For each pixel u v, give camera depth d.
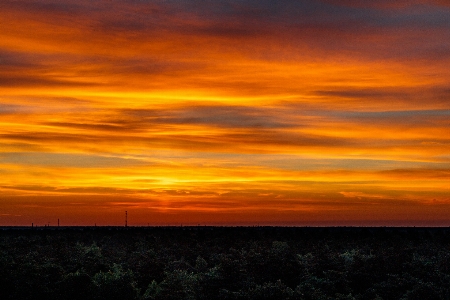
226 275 49.50
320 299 46.62
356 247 88.62
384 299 49.06
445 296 47.53
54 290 47.03
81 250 79.06
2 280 46.91
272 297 44.97
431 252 77.81
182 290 48.53
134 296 47.59
